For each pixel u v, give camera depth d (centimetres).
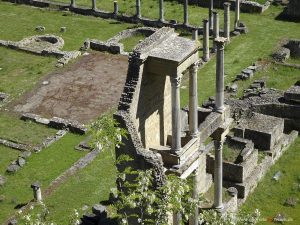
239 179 13800
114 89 18738
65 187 14238
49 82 19212
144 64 11050
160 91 11744
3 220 13275
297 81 18638
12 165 15050
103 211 12812
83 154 15475
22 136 16400
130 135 10738
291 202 13725
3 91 18738
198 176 12406
